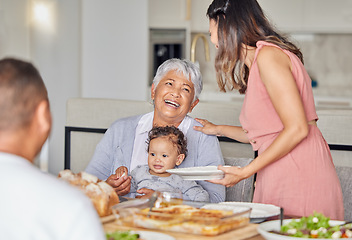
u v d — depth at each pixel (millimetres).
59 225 931
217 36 2080
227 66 2080
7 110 1003
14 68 1024
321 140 2016
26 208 932
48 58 4949
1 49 5609
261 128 2002
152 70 5875
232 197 2369
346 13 6105
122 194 2160
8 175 952
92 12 4777
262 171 2045
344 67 6547
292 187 1964
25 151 1037
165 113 2363
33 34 5062
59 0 4875
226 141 2746
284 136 1857
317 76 6641
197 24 6145
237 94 6062
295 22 6203
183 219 1497
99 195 1643
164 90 2363
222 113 2871
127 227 1560
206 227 1466
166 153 2238
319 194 1964
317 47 6605
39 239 926
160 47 5887
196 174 1870
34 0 4969
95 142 3100
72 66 4852
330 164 2018
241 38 2014
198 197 2166
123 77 4863
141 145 2430
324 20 6156
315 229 1525
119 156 2441
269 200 2004
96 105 3094
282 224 1534
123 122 2494
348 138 2643
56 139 4961
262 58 1913
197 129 2393
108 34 4809
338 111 2695
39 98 1037
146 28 4855
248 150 2746
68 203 942
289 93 1857
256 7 2033
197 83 2393
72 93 4871
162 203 1600
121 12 4816
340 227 1523
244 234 1495
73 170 3158
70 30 4836
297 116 1846
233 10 2012
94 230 944
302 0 6156
